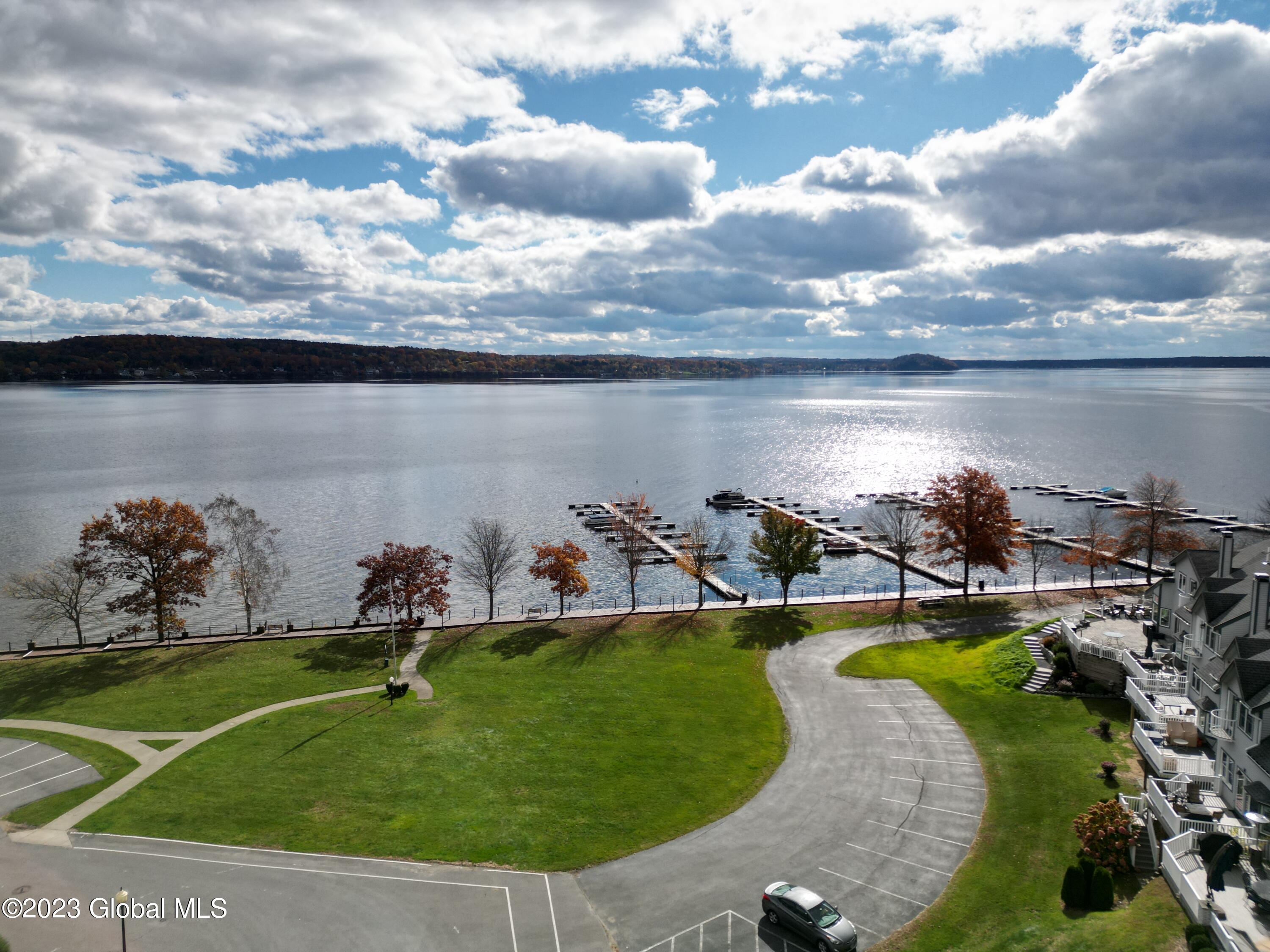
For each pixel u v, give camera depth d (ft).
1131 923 97.04
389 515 464.65
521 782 143.33
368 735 163.12
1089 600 252.42
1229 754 120.47
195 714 174.70
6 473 601.21
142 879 114.01
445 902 108.88
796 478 614.75
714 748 155.84
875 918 104.06
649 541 413.39
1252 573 153.07
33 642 229.66
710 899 109.09
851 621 236.43
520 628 236.84
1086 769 139.33
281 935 101.96
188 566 237.86
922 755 150.30
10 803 136.15
